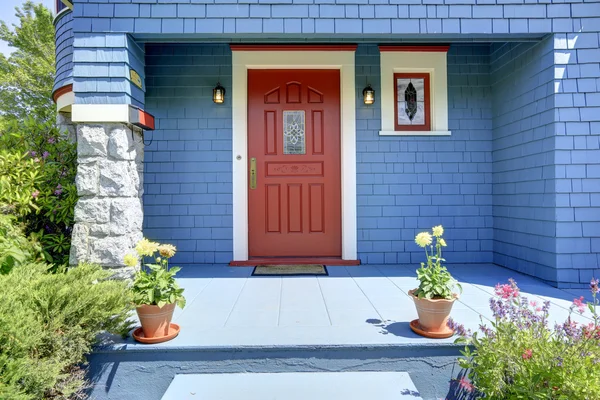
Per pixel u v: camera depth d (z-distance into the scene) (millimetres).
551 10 2971
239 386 1805
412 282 3174
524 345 1729
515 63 3490
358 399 1700
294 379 1864
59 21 4086
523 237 3400
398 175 3900
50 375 1583
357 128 3900
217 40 3455
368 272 3535
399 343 1942
